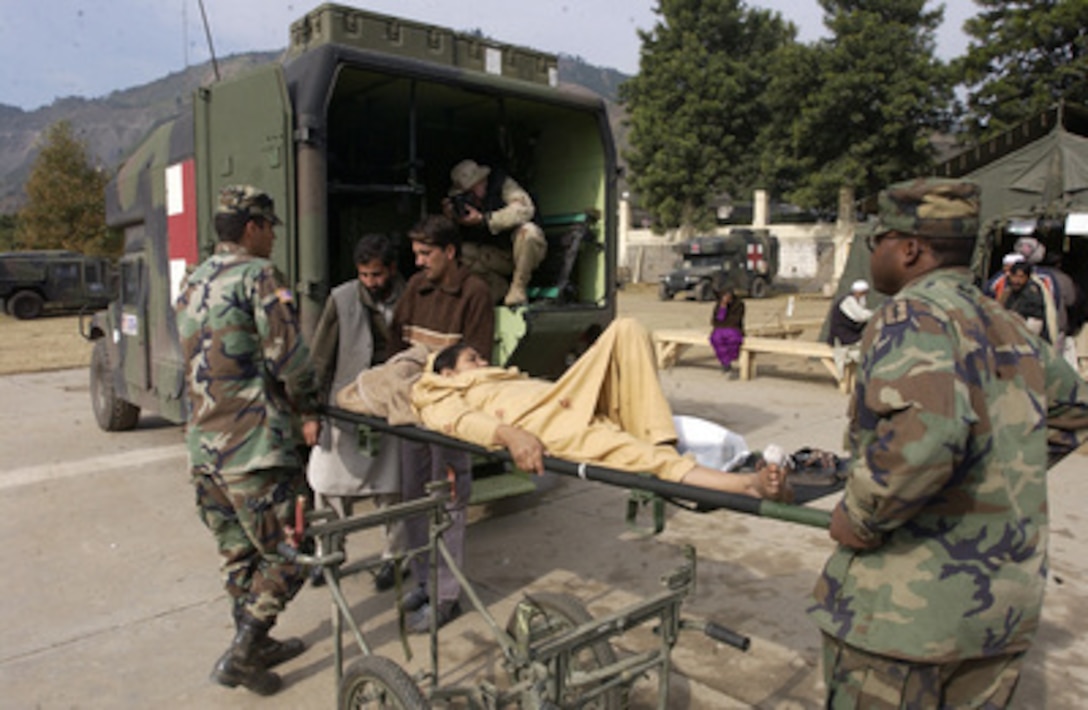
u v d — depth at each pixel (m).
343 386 4.14
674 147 39.12
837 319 9.78
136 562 4.67
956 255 2.00
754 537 4.97
